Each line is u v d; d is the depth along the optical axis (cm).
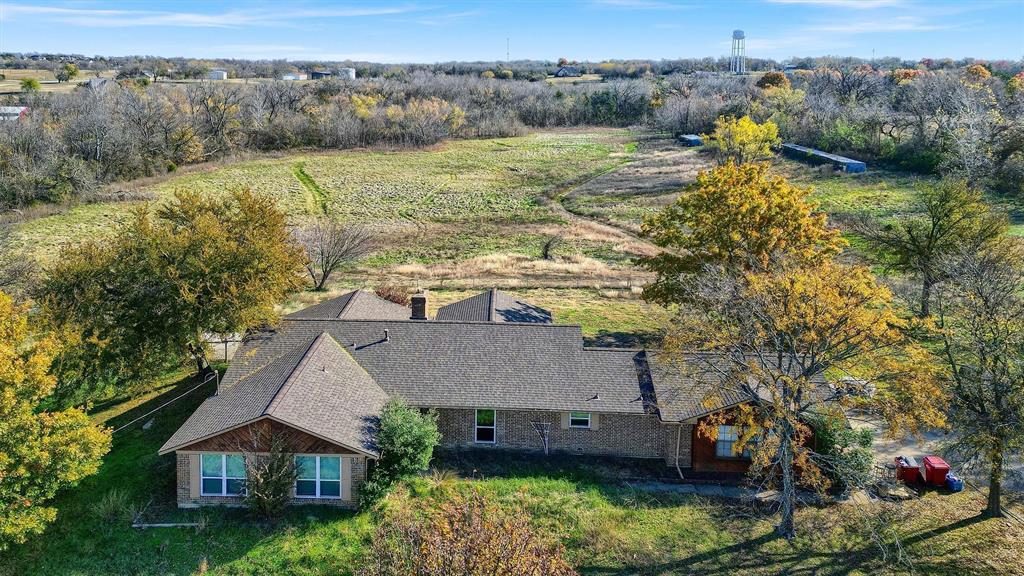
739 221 3819
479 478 2814
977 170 7500
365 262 6538
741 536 2542
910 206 7288
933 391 2389
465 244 7219
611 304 5197
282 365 3016
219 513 2578
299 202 8969
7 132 8738
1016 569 2366
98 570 2295
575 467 2942
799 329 2533
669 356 2762
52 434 2425
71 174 8388
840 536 2550
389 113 13600
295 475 2580
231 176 10262
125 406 3438
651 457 3052
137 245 3362
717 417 2655
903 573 2356
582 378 3106
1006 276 2861
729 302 2797
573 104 16612
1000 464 2525
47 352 2552
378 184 10075
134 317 3272
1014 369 2495
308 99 14350
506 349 3234
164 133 10781
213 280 3319
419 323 3366
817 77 16338
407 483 2734
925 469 2884
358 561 2325
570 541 2492
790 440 2483
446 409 3044
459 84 17775
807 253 3631
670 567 2384
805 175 9125
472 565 1764
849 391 2622
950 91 9881
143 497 2666
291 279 3831
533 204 9069
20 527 2219
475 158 12056
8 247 5138
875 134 10056
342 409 2756
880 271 5334
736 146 9206
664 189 9431
